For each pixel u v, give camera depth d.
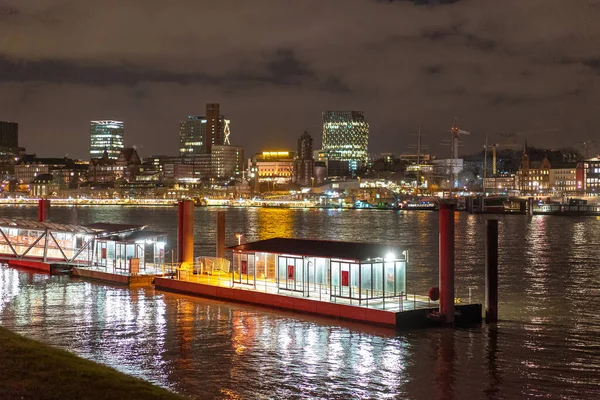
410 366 47.50
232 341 53.91
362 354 50.12
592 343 54.91
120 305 68.75
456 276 102.50
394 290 61.41
